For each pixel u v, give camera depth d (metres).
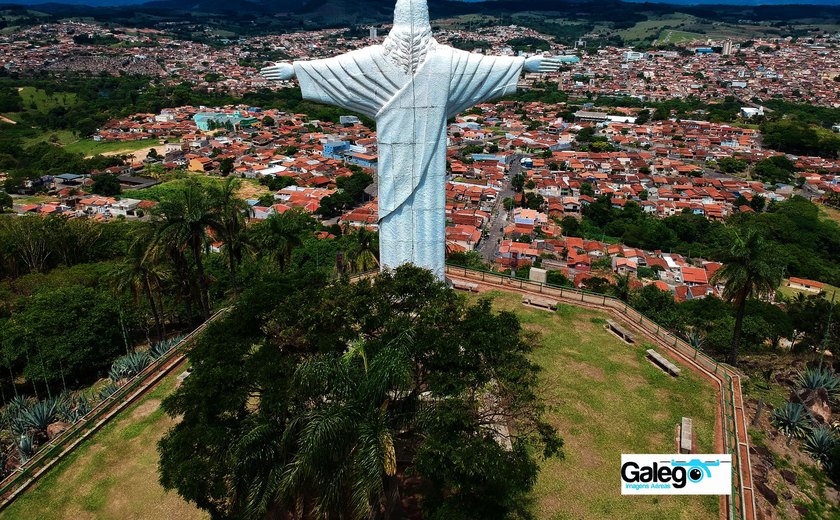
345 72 24.45
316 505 14.49
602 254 94.69
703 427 22.81
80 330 39.59
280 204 115.81
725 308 53.50
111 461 21.77
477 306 18.50
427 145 25.16
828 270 89.69
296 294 17.92
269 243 46.22
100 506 19.66
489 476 13.65
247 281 58.69
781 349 48.75
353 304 17.22
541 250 94.75
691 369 26.91
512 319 18.66
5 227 61.47
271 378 15.54
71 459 21.89
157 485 20.47
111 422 24.06
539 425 16.42
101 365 41.34
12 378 40.09
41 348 38.31
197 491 14.32
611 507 18.92
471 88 24.83
